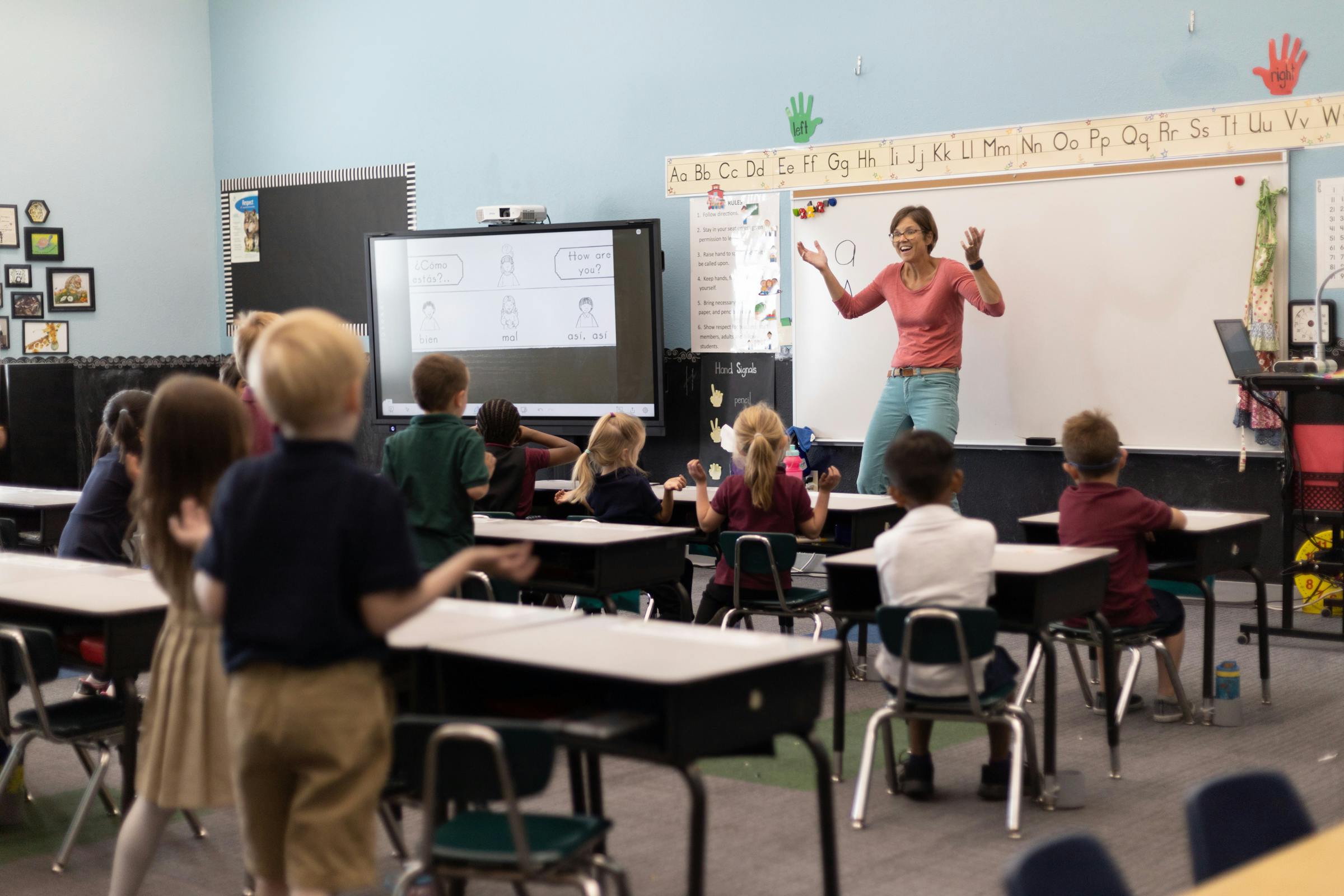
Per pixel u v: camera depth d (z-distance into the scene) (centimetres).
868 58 741
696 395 817
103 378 957
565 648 240
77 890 308
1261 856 164
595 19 842
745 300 796
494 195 896
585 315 817
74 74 952
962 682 326
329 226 973
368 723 203
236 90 1013
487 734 201
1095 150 672
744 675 226
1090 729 430
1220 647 548
